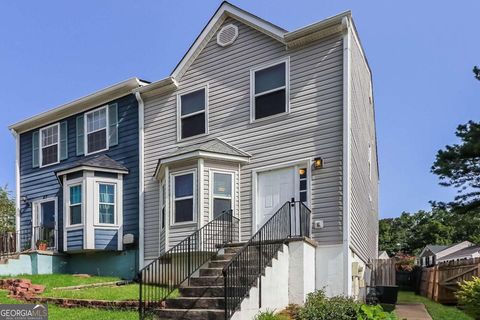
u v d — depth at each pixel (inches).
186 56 526.0
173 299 326.3
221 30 505.4
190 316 304.5
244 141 466.9
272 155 443.5
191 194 454.3
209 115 500.4
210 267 383.9
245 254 328.2
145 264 530.9
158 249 521.0
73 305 367.6
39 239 642.2
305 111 428.1
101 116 620.1
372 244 705.0
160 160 477.4
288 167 432.5
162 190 514.0
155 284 430.6
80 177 568.1
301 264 368.2
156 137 548.4
